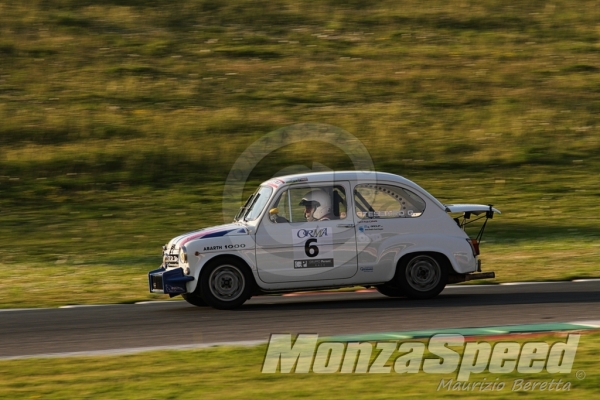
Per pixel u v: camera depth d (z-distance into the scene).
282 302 36.88
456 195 75.19
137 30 129.38
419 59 120.69
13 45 119.12
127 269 50.09
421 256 35.56
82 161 83.38
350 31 132.50
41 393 21.05
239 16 137.12
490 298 35.84
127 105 101.69
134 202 73.00
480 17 138.25
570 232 60.50
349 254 35.00
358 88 109.31
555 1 146.12
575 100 105.12
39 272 49.56
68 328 31.55
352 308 33.88
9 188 76.31
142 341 28.31
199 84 109.88
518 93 107.81
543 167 83.56
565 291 37.69
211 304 34.31
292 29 133.00
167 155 85.50
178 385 21.52
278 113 99.94
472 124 97.12
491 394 20.23
